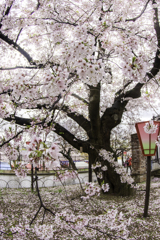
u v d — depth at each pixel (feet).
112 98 29.78
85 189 8.75
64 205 18.89
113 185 22.85
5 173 41.63
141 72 5.58
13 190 28.43
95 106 19.34
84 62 5.23
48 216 15.90
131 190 22.45
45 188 30.89
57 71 5.42
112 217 8.82
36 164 4.02
